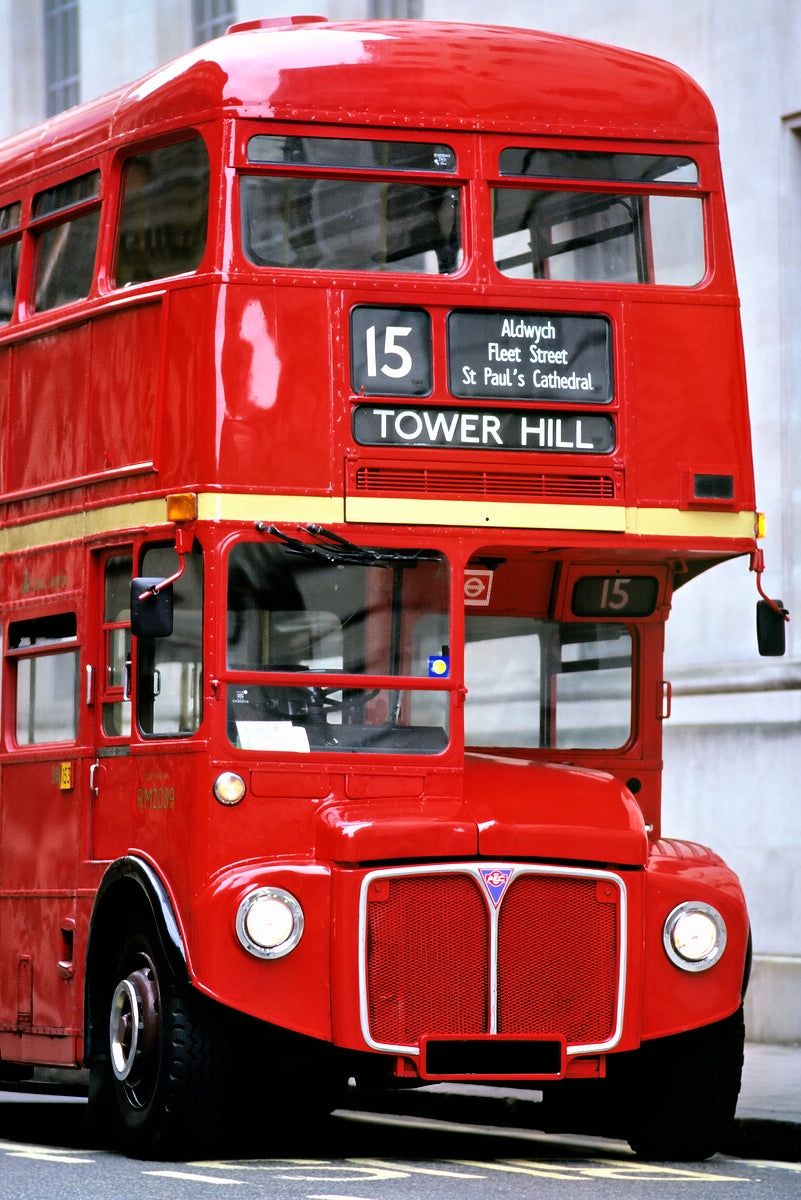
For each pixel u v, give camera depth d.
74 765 12.91
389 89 12.14
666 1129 12.35
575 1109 13.13
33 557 13.59
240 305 11.78
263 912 11.20
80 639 12.91
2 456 14.12
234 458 11.70
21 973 13.46
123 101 13.02
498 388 12.08
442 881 11.40
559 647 13.20
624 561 12.98
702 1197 10.26
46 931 13.16
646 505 12.23
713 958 11.75
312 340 11.85
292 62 12.06
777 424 19.45
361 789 11.73
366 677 11.82
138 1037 11.66
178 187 12.27
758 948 19.48
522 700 13.09
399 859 11.36
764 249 19.62
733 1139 13.19
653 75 12.67
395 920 11.33
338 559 11.83
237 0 26.30
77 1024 12.65
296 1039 11.55
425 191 12.13
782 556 19.41
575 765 13.15
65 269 13.52
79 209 13.35
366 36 12.30
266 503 11.71
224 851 11.50
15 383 13.99
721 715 19.88
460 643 11.97
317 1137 14.05
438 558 11.98
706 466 12.36
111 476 12.56
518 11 22.16
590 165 12.40
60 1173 10.95
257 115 11.95
